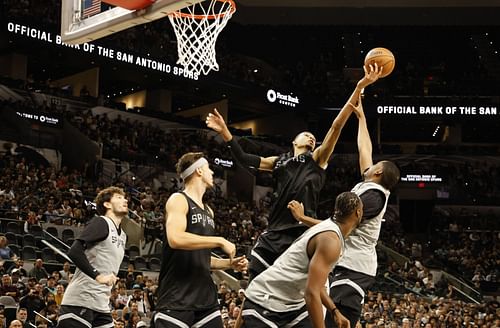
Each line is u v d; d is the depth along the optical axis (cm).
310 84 3450
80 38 827
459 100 3284
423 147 3350
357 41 3712
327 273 428
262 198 3058
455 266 2711
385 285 2211
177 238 462
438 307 1970
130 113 2923
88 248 623
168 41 2998
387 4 3444
